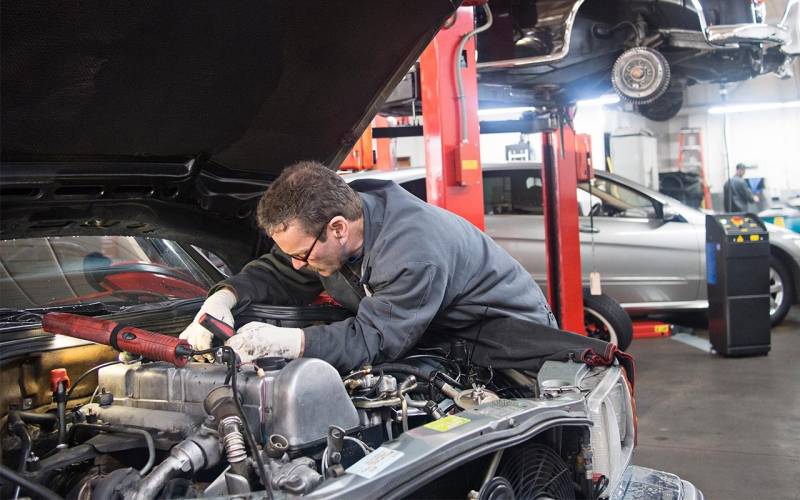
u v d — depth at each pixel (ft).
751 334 18.07
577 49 14.65
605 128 42.68
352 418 4.89
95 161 5.96
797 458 11.21
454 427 4.51
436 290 6.12
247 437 4.14
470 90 11.48
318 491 3.71
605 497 5.65
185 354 4.81
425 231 6.23
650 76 13.80
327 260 6.16
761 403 14.24
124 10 4.94
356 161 15.81
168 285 7.51
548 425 5.02
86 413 5.38
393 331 5.91
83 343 5.73
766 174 43.70
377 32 6.40
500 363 6.92
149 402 5.23
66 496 4.53
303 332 5.58
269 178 7.63
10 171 5.39
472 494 4.55
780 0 15.66
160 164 6.49
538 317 7.38
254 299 6.93
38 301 6.40
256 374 4.73
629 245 20.51
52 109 5.29
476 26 14.65
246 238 7.91
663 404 14.52
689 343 20.42
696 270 20.45
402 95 14.89
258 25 5.74
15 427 4.76
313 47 6.29
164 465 4.21
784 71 17.42
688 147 43.75
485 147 41.83
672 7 14.53
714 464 11.09
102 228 6.66
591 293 17.56
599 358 6.47
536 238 20.39
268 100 6.61
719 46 14.87
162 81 5.73
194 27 5.41
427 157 11.55
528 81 15.47
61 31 4.79
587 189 21.67
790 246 21.77
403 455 4.09
